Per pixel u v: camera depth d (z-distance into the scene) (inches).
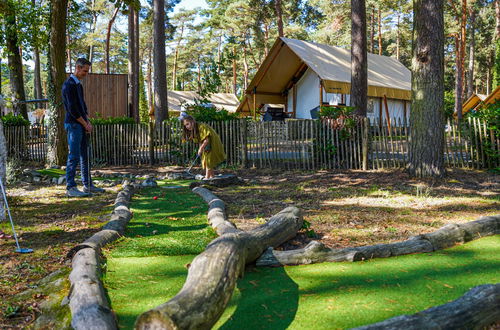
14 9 644.7
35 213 220.7
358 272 122.4
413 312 93.0
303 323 89.0
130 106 964.0
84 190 285.4
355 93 522.3
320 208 227.5
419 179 323.0
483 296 89.4
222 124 458.6
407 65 2089.1
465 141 385.4
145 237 166.2
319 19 1253.7
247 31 1729.8
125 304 101.3
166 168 463.8
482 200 243.3
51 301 102.8
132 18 962.1
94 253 132.2
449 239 150.4
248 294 106.7
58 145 453.4
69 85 268.4
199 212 217.3
